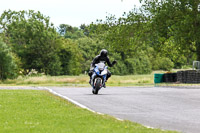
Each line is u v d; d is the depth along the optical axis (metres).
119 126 29.75
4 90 86.31
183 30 137.62
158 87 102.06
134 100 56.78
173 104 50.84
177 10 144.12
